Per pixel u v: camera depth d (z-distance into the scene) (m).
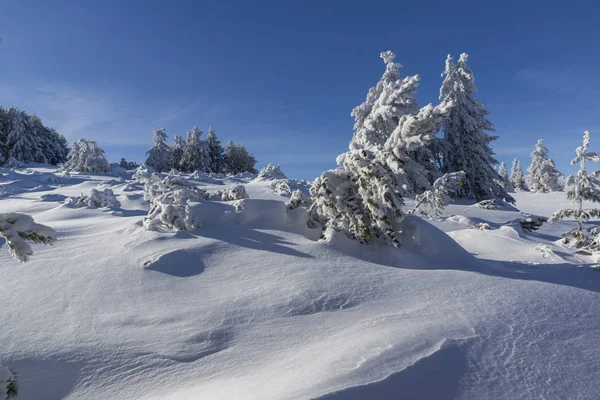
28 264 5.35
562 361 2.50
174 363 3.03
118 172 33.00
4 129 43.56
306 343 3.09
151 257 5.20
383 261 5.50
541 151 50.12
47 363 3.13
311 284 4.29
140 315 3.82
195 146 51.59
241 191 8.55
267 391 2.21
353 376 2.15
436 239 5.98
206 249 5.46
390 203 5.66
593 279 5.16
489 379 2.24
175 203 6.93
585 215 8.65
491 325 2.99
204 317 3.70
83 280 4.71
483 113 26.00
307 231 6.59
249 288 4.30
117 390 2.80
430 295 3.90
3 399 2.15
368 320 3.37
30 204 13.23
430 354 2.40
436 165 25.00
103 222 7.84
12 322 3.79
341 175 6.30
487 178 24.91
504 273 5.27
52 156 48.47
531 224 12.33
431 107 5.43
